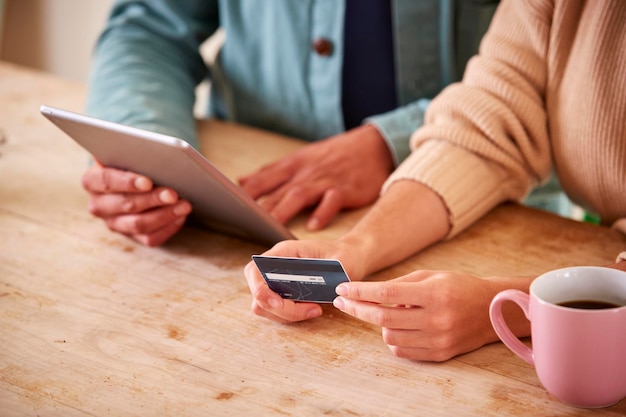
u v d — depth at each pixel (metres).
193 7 1.86
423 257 1.22
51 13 3.18
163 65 1.72
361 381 0.94
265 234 1.22
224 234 1.32
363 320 1.07
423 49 1.68
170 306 1.11
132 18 1.79
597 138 1.17
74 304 1.12
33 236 1.31
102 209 1.29
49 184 1.49
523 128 1.28
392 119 1.53
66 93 1.93
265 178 1.44
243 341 1.03
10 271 1.20
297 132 1.84
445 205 1.24
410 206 1.22
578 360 0.84
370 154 1.49
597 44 1.13
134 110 1.50
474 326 0.98
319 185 1.40
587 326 0.82
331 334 1.04
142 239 1.27
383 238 1.17
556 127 1.25
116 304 1.12
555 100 1.25
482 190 1.29
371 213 1.22
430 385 0.93
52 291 1.15
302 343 1.02
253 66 1.83
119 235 1.31
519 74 1.27
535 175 1.33
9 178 1.51
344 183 1.42
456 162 1.27
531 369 0.96
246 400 0.92
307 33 1.73
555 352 0.85
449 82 1.71
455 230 1.26
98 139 1.17
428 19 1.66
